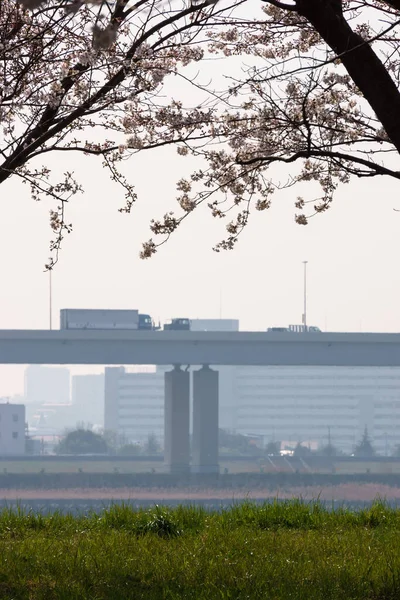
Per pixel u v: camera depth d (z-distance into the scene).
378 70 41.94
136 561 38.75
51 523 51.12
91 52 47.12
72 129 52.84
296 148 55.72
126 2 44.59
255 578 35.62
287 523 52.47
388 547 43.53
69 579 35.59
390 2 39.72
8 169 48.56
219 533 46.97
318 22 41.75
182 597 32.94
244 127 55.88
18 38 47.47
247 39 56.47
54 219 53.81
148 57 49.16
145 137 55.19
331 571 37.50
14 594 33.53
